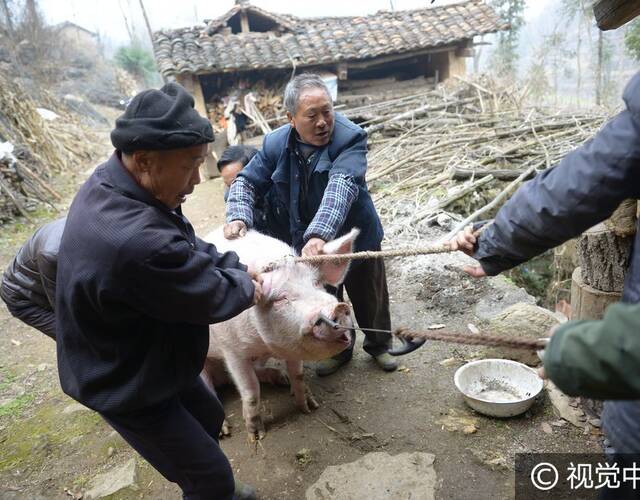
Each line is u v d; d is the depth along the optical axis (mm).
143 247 1608
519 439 2723
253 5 11906
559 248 5750
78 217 1698
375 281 3188
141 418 1883
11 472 2959
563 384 1078
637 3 2250
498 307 4055
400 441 2822
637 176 1379
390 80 11969
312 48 11422
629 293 1433
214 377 3426
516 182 6234
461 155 7602
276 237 3316
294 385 3051
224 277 1895
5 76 12727
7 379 4031
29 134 11711
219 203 8633
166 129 1588
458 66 12078
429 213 5832
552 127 8352
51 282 2178
